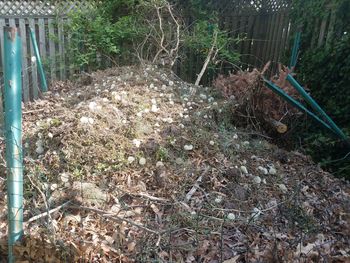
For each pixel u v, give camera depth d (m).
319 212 2.62
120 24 5.72
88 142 2.72
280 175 2.97
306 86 4.22
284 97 3.52
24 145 2.79
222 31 5.74
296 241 2.26
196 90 4.31
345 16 3.88
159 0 5.38
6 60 1.68
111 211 2.32
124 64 5.88
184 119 3.35
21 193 1.85
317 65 4.17
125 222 2.23
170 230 2.12
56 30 5.68
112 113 3.15
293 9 4.89
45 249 1.91
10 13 5.38
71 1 5.73
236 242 2.21
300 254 2.14
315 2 4.36
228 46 5.93
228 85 4.30
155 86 4.12
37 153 2.76
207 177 2.72
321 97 4.08
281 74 4.00
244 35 6.15
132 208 2.39
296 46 4.59
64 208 2.29
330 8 4.09
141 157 2.73
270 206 2.57
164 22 5.80
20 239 1.89
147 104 3.51
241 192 2.63
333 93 3.91
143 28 5.70
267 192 2.72
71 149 2.68
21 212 1.87
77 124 2.83
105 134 2.81
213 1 6.00
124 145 2.79
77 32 5.59
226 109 3.77
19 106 1.76
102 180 2.55
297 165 3.27
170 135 3.05
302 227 2.41
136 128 2.99
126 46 5.87
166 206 2.44
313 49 4.30
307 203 2.67
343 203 2.78
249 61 6.23
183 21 5.87
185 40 5.54
